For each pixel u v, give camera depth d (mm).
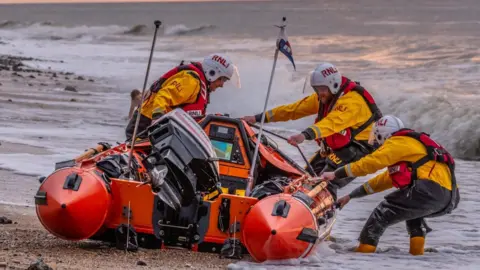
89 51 83625
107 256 10609
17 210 14531
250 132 12547
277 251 10359
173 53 76625
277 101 36969
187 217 10875
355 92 13250
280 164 12602
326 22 124375
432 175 12156
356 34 92812
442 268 11359
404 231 14992
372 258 11875
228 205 10820
